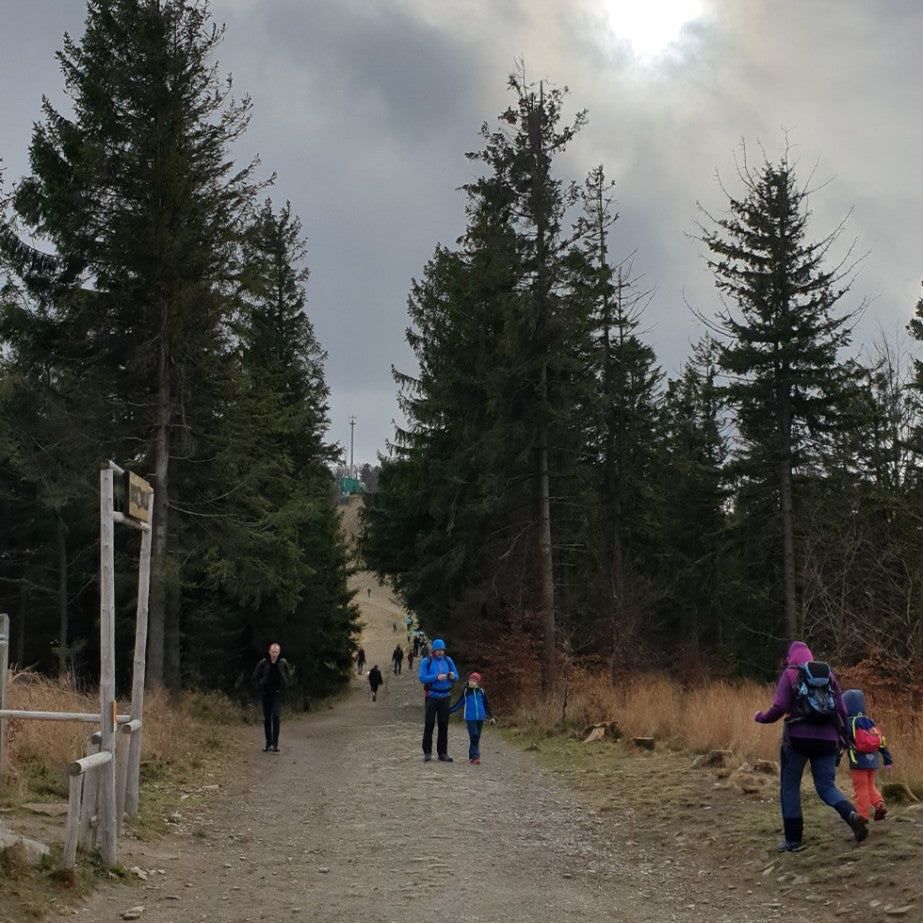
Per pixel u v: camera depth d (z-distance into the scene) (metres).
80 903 6.45
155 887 7.19
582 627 30.89
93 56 21.48
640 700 18.80
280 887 7.41
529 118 27.06
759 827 8.67
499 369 26.02
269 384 28.77
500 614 28.31
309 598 36.81
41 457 21.61
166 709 17.44
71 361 21.70
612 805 10.62
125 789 8.90
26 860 6.62
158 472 21.44
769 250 30.59
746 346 30.30
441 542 30.61
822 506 29.47
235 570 23.56
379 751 16.50
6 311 20.92
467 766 14.26
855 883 6.75
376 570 34.03
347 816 10.43
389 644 85.94
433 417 31.20
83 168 20.33
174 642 24.80
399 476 32.12
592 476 31.31
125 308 21.73
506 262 26.64
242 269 22.59
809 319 30.16
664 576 37.81
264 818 10.29
